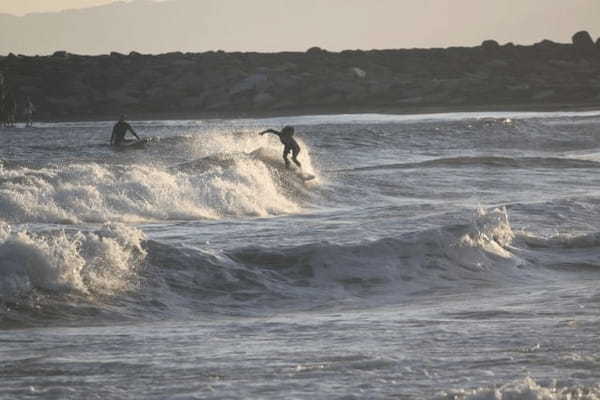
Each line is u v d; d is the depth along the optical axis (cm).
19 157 13112
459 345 3138
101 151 14175
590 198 7844
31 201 7431
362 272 4750
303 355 3047
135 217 7475
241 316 4097
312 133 16825
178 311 4091
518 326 3453
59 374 2830
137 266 4369
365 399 2500
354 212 7762
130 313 3962
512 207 7344
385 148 15262
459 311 3919
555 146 16575
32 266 3978
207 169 9662
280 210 8362
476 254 5150
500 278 4941
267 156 10269
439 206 7912
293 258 4778
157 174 8644
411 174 10712
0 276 3888
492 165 11594
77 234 4334
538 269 5169
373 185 9969
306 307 4278
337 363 2912
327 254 4816
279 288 4497
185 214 7700
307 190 9450
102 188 7919
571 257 5416
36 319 3756
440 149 15575
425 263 4941
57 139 17888
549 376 2673
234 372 2827
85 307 3928
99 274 4203
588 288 4503
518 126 18100
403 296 4522
